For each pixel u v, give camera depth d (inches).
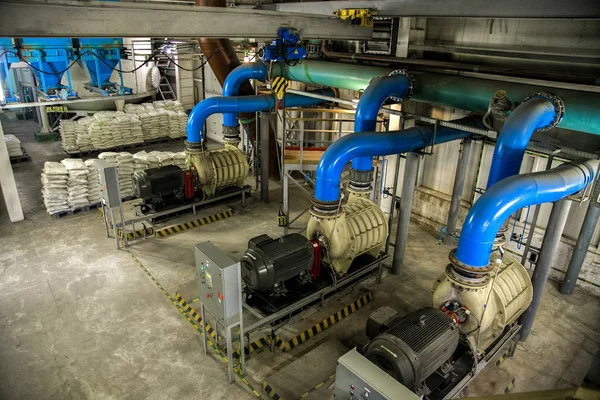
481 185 430.6
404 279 394.6
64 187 476.4
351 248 340.5
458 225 454.0
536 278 303.1
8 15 212.4
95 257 407.8
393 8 297.3
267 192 537.6
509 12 238.1
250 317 333.7
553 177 231.0
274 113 509.4
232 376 271.9
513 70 311.1
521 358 305.0
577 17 212.5
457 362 261.4
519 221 413.4
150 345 302.8
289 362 294.2
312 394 248.5
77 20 230.5
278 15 316.8
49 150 707.4
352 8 324.5
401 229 384.5
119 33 246.5
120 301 347.3
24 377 273.6
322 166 296.2
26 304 340.5
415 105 446.9
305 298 320.8
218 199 495.8
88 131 661.3
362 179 319.9
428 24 403.9
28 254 409.4
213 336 311.1
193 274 386.3
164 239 446.0
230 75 455.8
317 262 335.6
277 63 438.9
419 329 229.1
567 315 350.9
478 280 238.1
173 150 721.6
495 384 273.4
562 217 282.4
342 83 386.3
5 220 475.2
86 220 478.6
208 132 822.5
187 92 861.2
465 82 294.7
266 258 298.8
